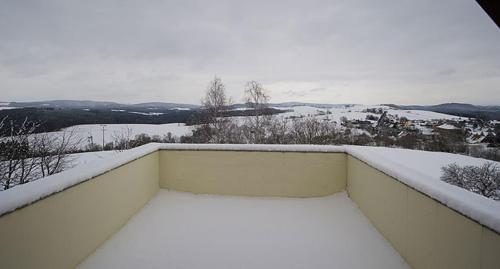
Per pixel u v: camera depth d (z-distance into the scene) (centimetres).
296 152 356
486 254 121
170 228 271
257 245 240
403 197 207
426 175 201
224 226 277
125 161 274
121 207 269
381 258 214
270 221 289
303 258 219
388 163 249
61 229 181
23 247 149
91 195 217
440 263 158
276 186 359
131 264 209
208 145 367
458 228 142
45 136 1106
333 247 235
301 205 332
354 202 326
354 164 326
